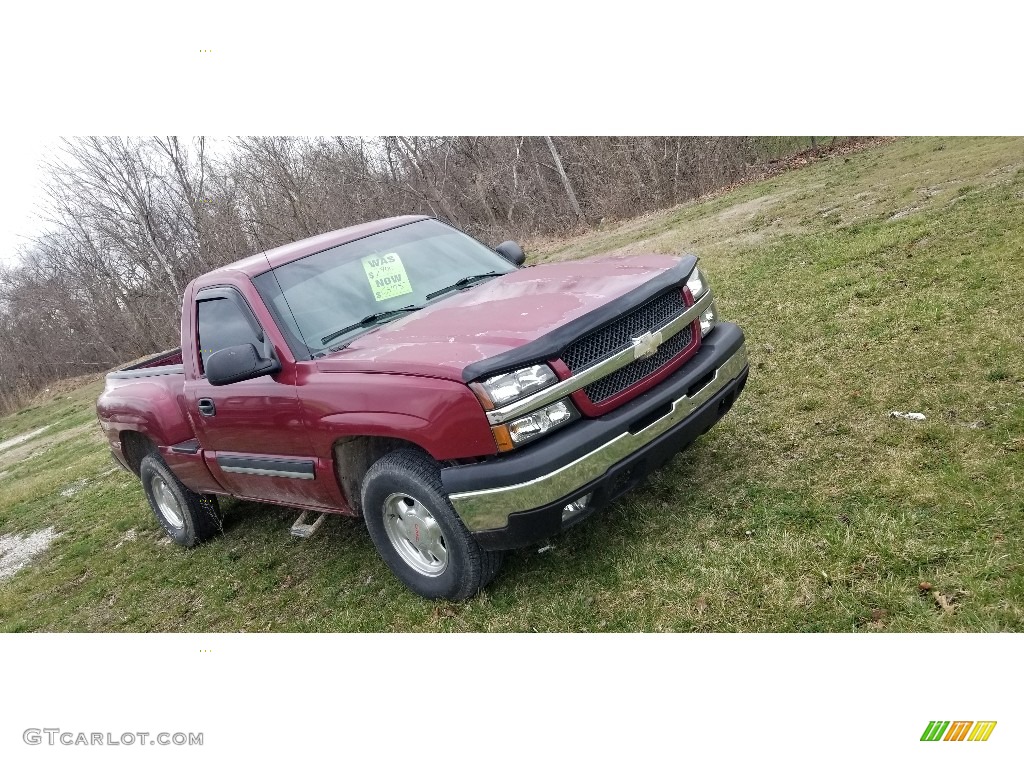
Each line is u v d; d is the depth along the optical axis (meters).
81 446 15.03
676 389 3.42
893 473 3.56
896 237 7.81
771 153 24.59
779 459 4.04
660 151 23.61
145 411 5.18
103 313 36.78
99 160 26.67
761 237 10.81
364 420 3.46
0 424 32.81
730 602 3.06
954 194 9.20
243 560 5.22
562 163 27.73
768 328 6.35
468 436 3.12
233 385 4.27
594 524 3.97
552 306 3.47
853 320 5.87
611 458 3.17
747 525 3.49
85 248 32.44
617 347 3.31
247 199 27.78
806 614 2.88
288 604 4.38
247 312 4.23
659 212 22.45
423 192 28.77
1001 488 3.21
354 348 3.77
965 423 3.85
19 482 12.95
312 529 4.80
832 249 8.37
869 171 14.48
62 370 40.56
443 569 3.62
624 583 3.40
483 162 28.48
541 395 3.08
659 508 3.91
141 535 6.74
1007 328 4.83
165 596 5.12
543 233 27.38
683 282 3.72
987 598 2.67
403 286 4.32
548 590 3.55
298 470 4.04
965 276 6.03
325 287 4.24
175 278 28.81
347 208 27.84
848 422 4.23
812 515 3.42
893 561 2.96
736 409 4.84
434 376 3.19
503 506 3.08
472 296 4.06
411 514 3.59
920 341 5.07
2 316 40.84
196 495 5.57
